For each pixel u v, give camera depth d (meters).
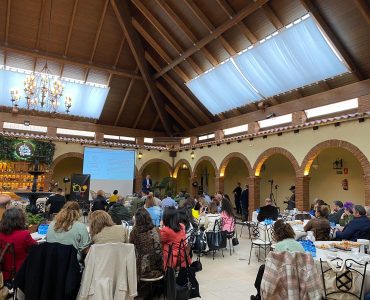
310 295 2.90
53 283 3.06
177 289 3.85
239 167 16.78
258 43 11.20
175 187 17.70
